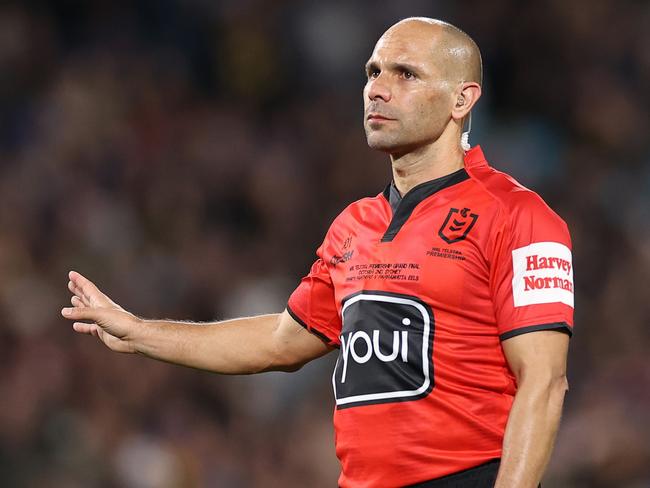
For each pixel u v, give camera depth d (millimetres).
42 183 39094
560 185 41688
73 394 31922
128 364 32469
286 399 33531
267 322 13844
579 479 28062
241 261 39188
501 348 11688
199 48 45656
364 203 12773
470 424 11555
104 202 39188
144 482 30562
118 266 37312
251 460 32062
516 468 11055
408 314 11688
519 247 11625
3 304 33938
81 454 30516
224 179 41812
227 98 44875
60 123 41219
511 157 41969
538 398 11250
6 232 36875
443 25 12461
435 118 12227
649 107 44469
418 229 11945
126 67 43906
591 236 39000
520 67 44906
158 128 42594
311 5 46031
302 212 41625
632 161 42938
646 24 45594
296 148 43344
